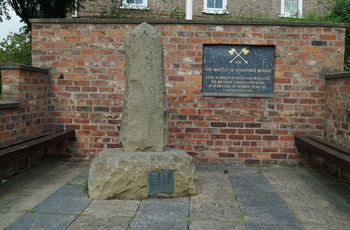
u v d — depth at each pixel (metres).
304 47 5.55
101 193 3.91
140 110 4.09
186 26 5.59
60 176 4.93
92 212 3.52
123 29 5.67
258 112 5.64
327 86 5.49
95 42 5.70
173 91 5.66
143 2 12.70
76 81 5.76
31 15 10.48
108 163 3.94
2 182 4.60
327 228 3.23
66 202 3.81
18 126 4.92
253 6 13.51
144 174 3.94
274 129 5.64
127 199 3.93
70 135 5.62
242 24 5.54
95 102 5.77
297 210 3.69
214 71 5.64
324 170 5.47
